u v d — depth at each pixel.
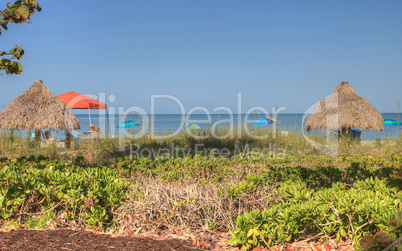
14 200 3.29
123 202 3.62
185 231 3.25
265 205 3.73
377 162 6.96
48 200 3.42
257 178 4.07
